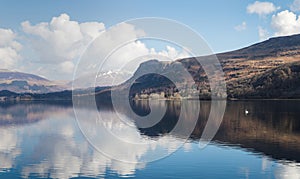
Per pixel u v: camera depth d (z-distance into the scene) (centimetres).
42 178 3519
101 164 3906
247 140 5453
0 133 6956
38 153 4722
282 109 11000
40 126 8038
